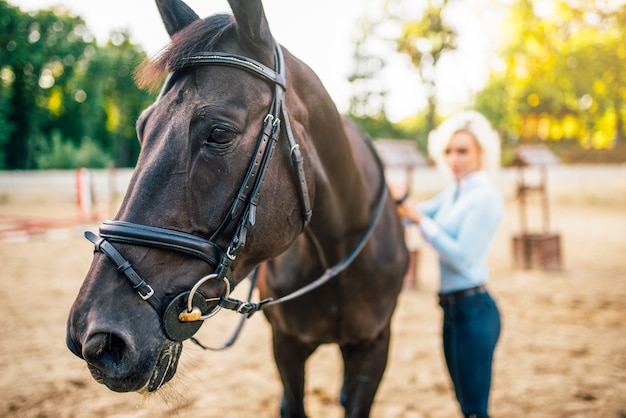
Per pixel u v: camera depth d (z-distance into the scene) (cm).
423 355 407
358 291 199
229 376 364
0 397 320
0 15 3075
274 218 140
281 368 215
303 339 207
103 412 303
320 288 194
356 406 208
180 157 123
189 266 125
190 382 349
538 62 2433
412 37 2727
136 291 118
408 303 570
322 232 177
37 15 3241
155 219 121
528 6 2094
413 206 237
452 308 236
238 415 304
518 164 777
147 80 134
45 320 482
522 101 3128
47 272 695
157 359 118
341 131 172
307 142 153
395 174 1859
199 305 124
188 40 132
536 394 330
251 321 503
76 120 3625
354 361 212
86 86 3516
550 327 470
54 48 3312
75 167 2903
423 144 2962
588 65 2138
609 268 736
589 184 1783
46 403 313
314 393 342
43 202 1761
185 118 125
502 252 898
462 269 230
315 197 164
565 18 1903
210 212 126
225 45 135
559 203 1738
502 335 449
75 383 343
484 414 223
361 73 3084
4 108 3052
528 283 650
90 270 121
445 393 338
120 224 121
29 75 3238
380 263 206
